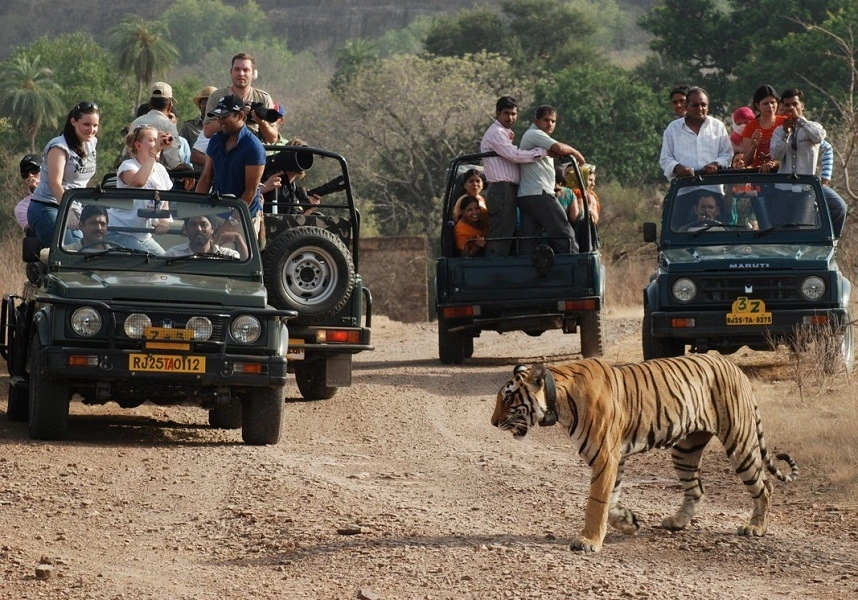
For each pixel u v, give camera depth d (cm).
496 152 2152
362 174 7831
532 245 2180
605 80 7869
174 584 923
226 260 1481
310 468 1341
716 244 1912
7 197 6931
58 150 1563
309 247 1661
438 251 7144
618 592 902
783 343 1839
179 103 10388
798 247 1877
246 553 1009
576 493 1261
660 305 1845
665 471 1389
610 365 1030
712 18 8394
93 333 1348
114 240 1466
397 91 7819
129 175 1550
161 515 1123
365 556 995
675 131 2042
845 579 948
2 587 899
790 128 1980
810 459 1363
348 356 1809
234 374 1366
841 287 1819
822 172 2041
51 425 1395
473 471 1381
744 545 1044
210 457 1361
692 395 1043
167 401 1438
